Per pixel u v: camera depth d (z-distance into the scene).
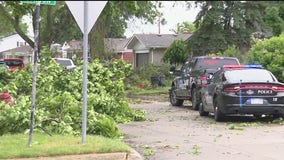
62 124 17.06
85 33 14.32
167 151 15.95
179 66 67.12
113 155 13.80
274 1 67.94
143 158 14.69
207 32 66.75
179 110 31.52
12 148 13.91
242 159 14.47
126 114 24.45
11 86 19.59
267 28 64.44
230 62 32.59
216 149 16.17
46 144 14.53
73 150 13.67
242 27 66.19
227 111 23.11
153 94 49.09
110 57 58.12
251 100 22.86
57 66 22.20
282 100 23.00
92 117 17.73
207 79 28.69
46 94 19.67
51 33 53.50
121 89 23.72
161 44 79.12
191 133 20.03
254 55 36.25
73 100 18.34
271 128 21.39
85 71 14.58
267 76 24.08
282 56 34.28
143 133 20.12
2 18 52.66
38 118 16.78
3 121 16.70
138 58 84.19
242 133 19.84
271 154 15.17
